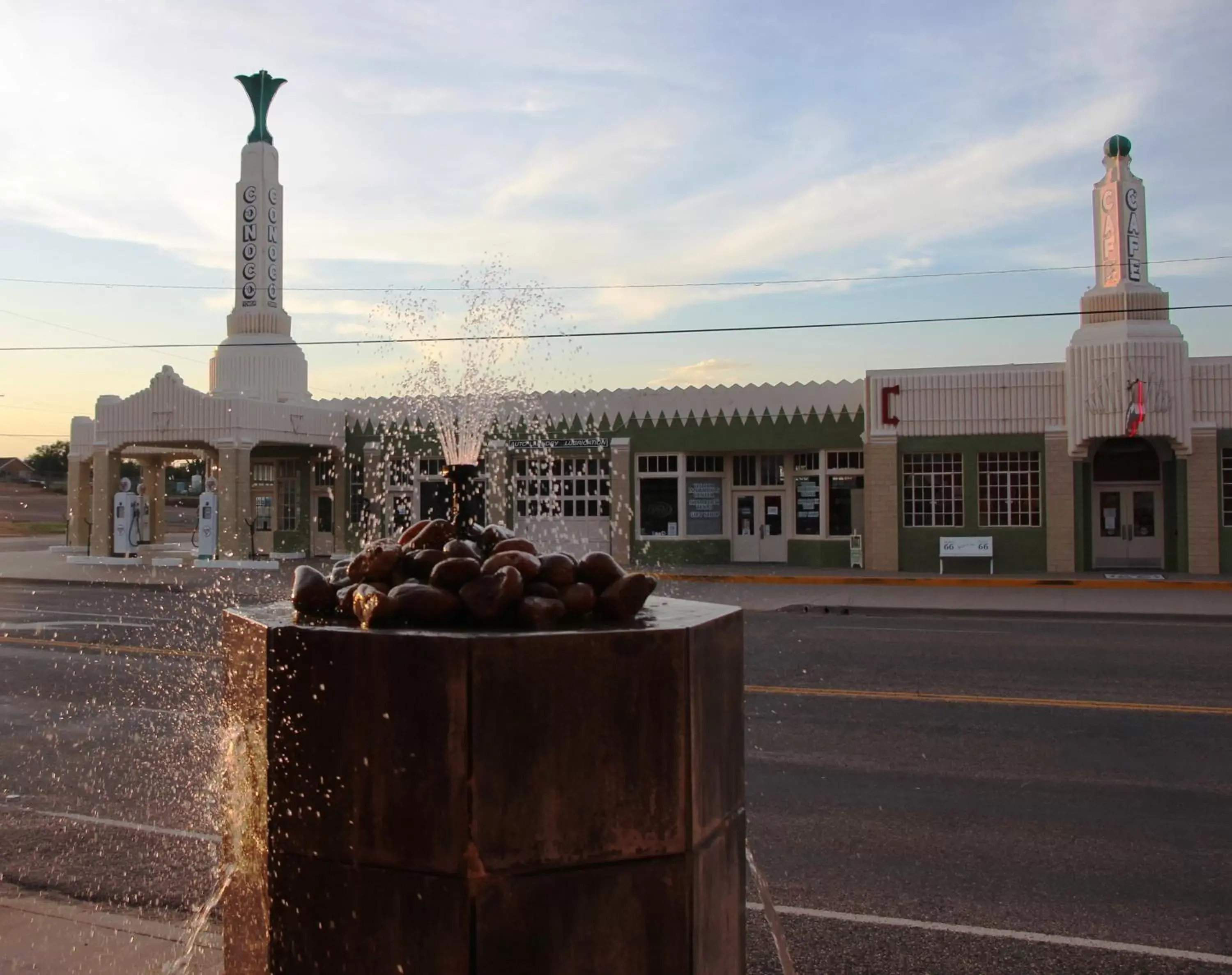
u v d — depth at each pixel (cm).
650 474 2756
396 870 258
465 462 443
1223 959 448
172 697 973
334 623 288
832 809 656
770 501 2750
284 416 2836
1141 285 2370
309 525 3086
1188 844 589
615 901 261
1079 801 669
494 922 252
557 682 257
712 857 282
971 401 2470
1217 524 2323
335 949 264
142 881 536
